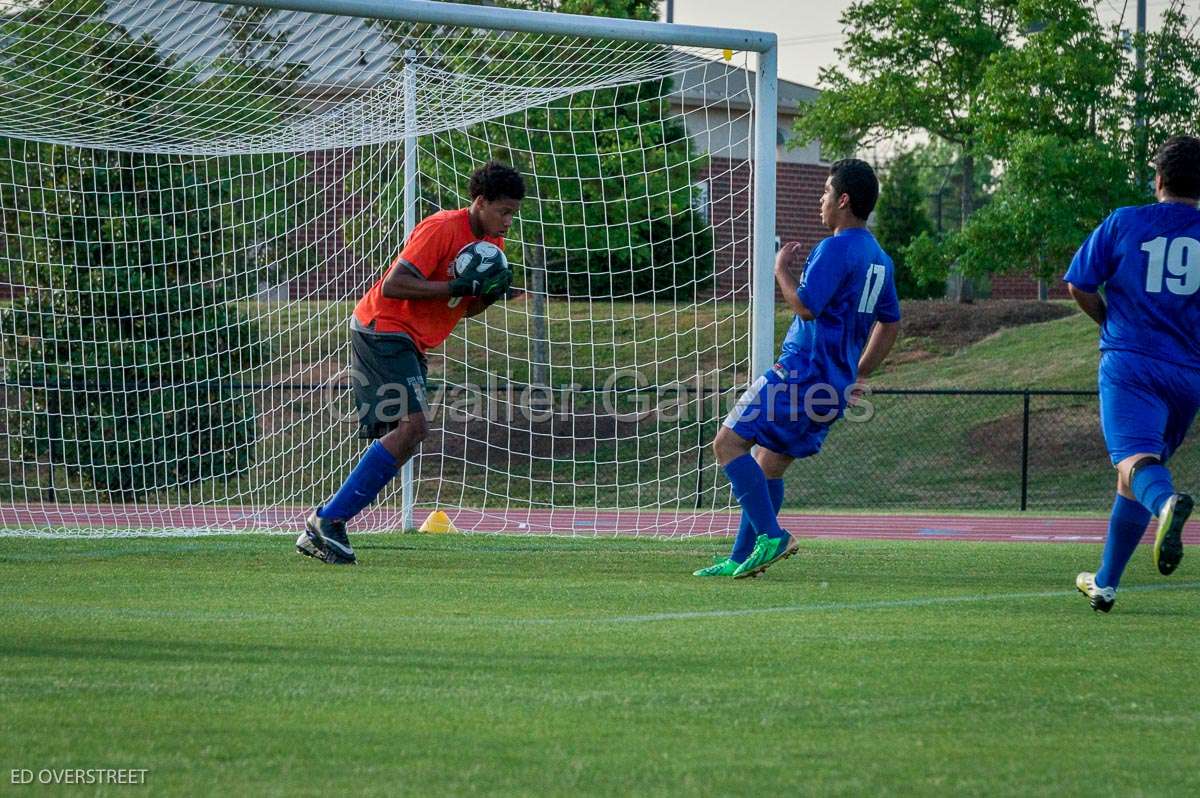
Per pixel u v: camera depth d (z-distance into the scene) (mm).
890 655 13945
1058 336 76625
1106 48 67938
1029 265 73438
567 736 10250
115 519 37688
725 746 10008
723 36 27219
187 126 33969
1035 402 66438
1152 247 17016
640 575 22734
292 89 32781
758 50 27188
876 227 114250
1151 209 17281
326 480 51156
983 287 110875
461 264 23125
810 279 21062
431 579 21578
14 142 44500
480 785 8898
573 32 27531
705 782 9031
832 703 11523
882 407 67750
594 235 55625
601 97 56156
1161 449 16875
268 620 16094
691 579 22094
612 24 27625
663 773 9234
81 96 31578
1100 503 54562
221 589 19719
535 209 54656
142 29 29766
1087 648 14562
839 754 9820
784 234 101625
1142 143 67500
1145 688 12320
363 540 29578
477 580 21500
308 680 12234
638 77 33562
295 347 60719
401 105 34438
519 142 53688
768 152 27062
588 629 15625
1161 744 10227
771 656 13805
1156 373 16969
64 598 18328
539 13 27500
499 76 32844
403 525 34000
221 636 14719
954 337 79250
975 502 55406
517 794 8711
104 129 33500
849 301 21438
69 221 45562
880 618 16969
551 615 16953
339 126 34656
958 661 13625
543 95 34406
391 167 49969
